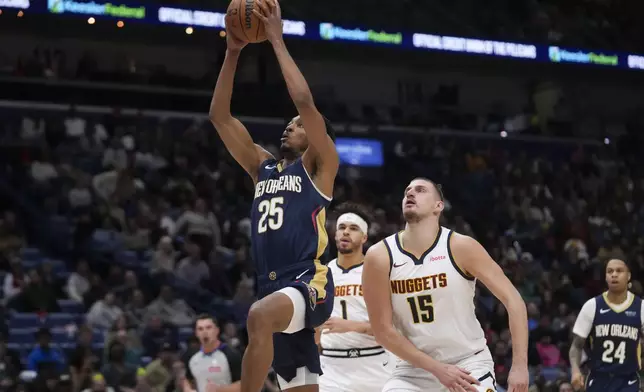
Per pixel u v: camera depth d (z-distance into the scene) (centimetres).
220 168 1555
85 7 1371
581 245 1569
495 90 2008
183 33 1600
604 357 736
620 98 2077
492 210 1694
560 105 2028
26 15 1491
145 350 1090
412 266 467
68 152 1458
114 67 1723
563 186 1806
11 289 1165
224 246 1391
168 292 1170
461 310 466
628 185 1867
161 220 1354
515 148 1925
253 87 1752
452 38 1675
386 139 1827
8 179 1387
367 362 612
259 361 382
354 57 1708
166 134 1569
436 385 473
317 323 416
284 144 443
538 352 1192
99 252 1290
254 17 419
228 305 1234
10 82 1534
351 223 625
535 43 1753
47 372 909
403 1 1831
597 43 1952
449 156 1794
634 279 1528
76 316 1155
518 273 1409
